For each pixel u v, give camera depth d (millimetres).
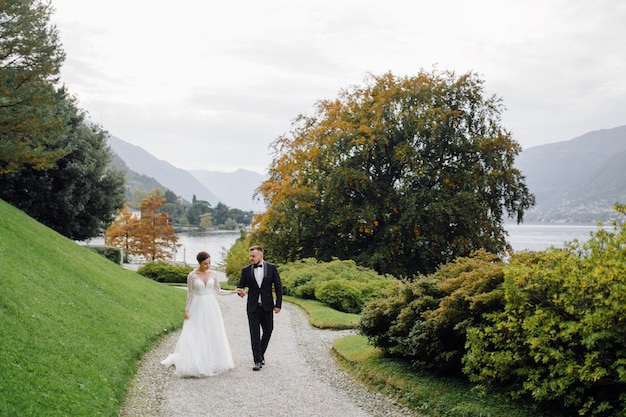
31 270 10883
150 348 10594
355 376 9016
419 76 31062
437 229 27516
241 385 8359
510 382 6949
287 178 32094
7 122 18922
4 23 19766
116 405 6828
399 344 8617
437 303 8266
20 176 28453
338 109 32812
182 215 184375
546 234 142500
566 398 5738
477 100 30562
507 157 29750
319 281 21969
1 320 7363
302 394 7977
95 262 16938
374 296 19172
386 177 30969
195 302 9102
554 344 6156
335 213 28984
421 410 7055
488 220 28969
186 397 7641
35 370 6492
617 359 5414
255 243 32531
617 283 5539
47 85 21328
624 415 5203
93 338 8984
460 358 7609
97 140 32438
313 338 13008
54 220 30969
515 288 6492
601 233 6219
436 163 28812
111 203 33500
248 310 9594
